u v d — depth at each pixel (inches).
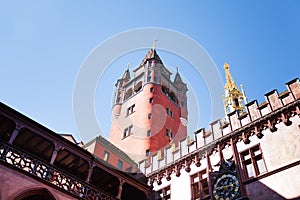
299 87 749.3
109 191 969.5
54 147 756.0
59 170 729.6
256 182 691.4
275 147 709.9
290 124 712.4
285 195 629.0
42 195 668.7
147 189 932.6
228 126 859.4
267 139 737.6
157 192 922.7
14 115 710.5
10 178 623.5
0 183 603.2
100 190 791.7
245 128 792.3
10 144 664.4
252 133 780.0
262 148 734.5
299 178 629.6
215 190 760.3
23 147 823.7
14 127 709.9
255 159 741.3
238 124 833.5
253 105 829.2
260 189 674.8
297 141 679.1
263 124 766.5
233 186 726.5
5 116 697.6
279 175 663.1
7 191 604.4
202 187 814.5
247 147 767.1
